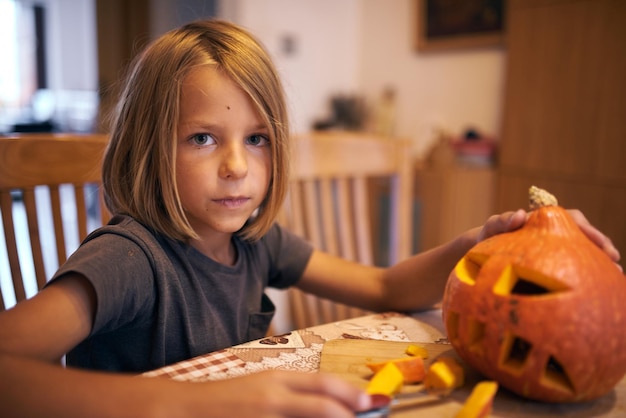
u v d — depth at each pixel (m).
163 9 3.62
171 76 0.61
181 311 0.66
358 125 2.88
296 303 1.08
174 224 0.63
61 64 5.83
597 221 1.70
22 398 0.37
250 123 0.62
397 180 1.17
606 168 1.67
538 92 1.86
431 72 2.59
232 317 0.72
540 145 1.87
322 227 1.09
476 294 0.47
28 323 0.44
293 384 0.39
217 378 0.50
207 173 0.60
